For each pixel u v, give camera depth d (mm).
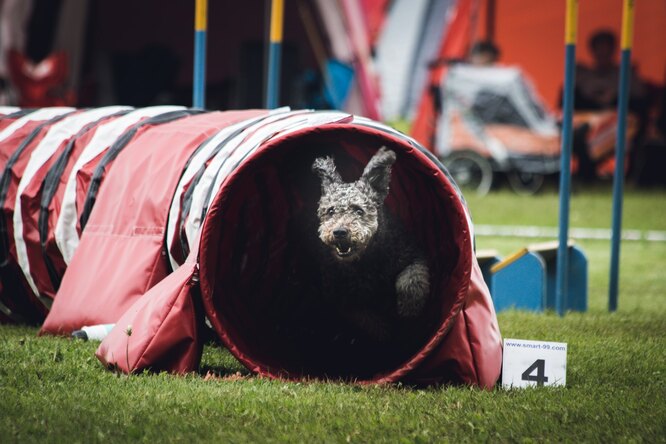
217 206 8703
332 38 35969
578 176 36188
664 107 35812
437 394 8484
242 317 10086
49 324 11000
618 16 35562
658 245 25375
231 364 9969
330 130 8773
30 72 34750
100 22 35719
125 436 6949
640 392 8680
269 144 8742
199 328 9078
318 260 10031
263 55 35875
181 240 10117
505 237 25641
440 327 8719
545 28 35312
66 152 12500
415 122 36188
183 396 8047
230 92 36000
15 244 12422
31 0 34781
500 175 36281
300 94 36156
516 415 7676
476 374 8859
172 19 35750
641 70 35812
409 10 35844
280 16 15570
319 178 9977
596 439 7035
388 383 8727
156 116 12547
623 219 30156
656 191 36062
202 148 10758
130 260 10570
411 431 7254
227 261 10133
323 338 10805
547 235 26266
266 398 8047
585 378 9406
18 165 12797
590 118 35969
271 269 11227
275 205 11312
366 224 9234
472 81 35844
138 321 9008
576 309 14906
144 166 11289
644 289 18031
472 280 9086
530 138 35969
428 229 10047
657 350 10961
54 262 12102
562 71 35438
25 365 9062
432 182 8914
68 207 11914
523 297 14523
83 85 35719
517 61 35688
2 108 14883
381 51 36000
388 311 10133
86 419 7309
